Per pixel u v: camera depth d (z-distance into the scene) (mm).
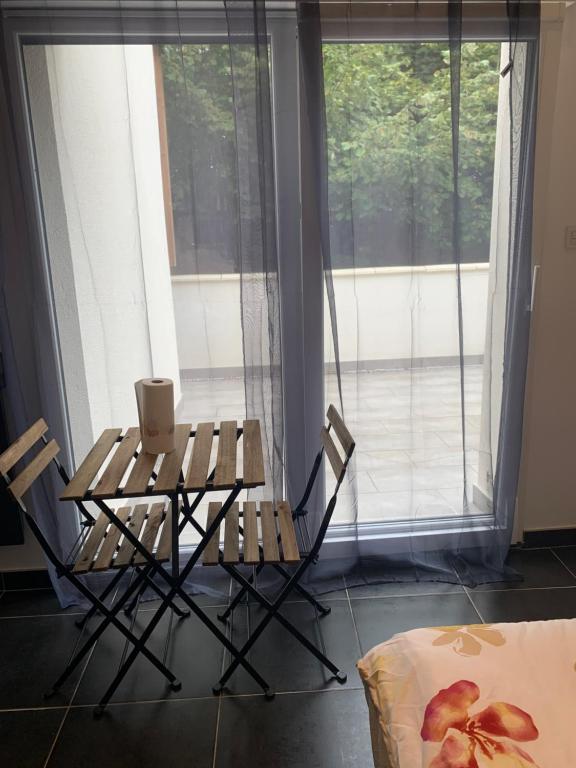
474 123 2170
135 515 2133
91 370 2248
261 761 1722
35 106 2023
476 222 2254
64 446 2326
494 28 2092
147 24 1985
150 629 1923
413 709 1207
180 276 2178
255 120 2027
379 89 2096
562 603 2365
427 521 2533
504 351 2373
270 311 2174
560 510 2691
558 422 2596
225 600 2420
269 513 2129
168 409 1900
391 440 2418
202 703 1929
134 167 2082
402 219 2205
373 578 2527
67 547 2377
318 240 2260
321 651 2121
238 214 2107
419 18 2047
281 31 2088
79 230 2125
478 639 1362
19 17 1952
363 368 2330
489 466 2473
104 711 1907
